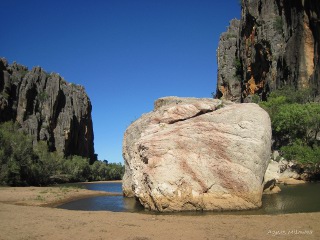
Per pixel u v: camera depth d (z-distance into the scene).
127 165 26.91
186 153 17.05
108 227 11.84
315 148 42.66
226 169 16.55
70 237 10.31
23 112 126.31
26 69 144.25
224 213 15.45
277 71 80.38
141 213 16.36
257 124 17.62
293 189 27.94
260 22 90.38
